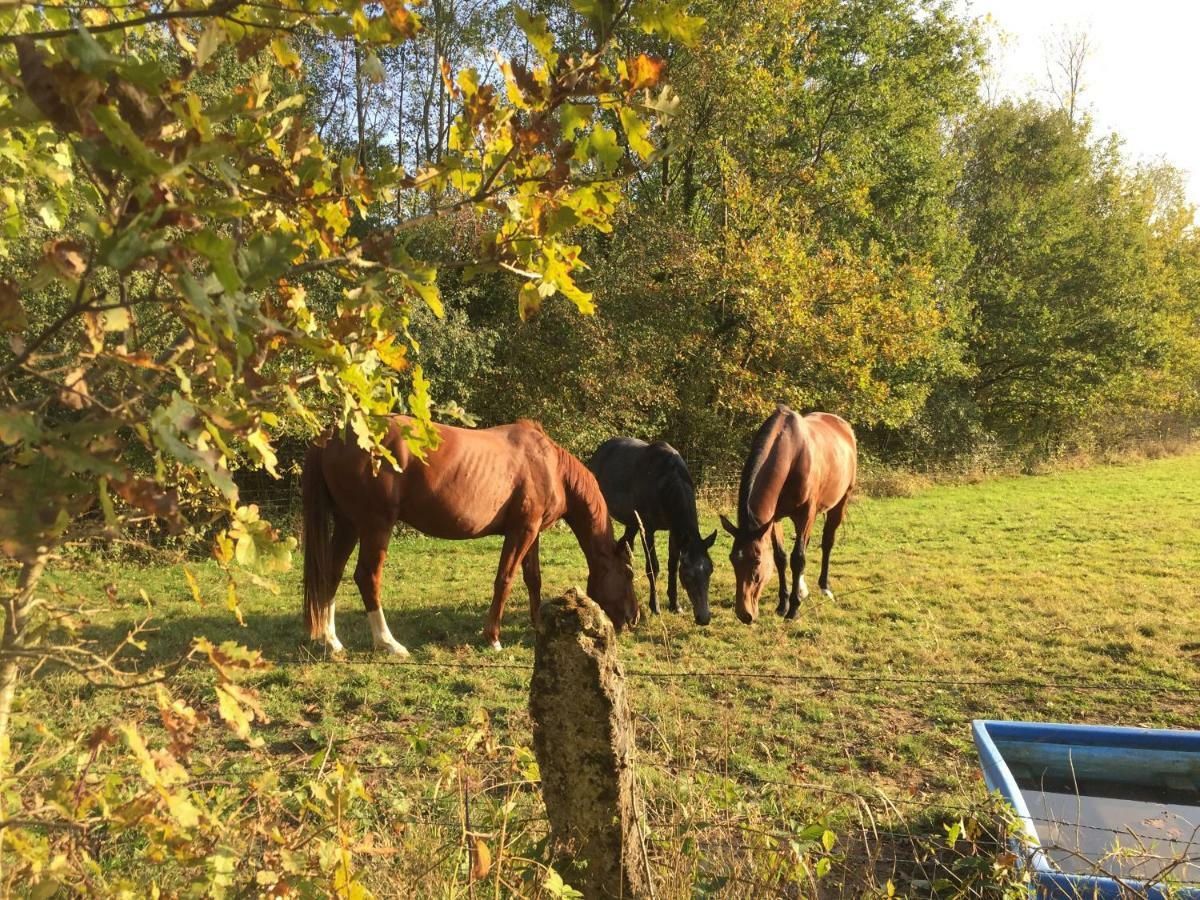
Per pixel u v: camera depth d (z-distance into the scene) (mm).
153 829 1394
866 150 20328
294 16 1190
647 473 7930
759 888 2361
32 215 1792
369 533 5840
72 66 835
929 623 7121
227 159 1105
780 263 16906
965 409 23000
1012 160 27203
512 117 1361
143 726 4184
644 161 1357
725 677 5695
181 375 1065
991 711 5160
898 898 2727
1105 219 25391
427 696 5207
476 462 6008
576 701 2014
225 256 879
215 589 7828
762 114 17859
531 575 6961
